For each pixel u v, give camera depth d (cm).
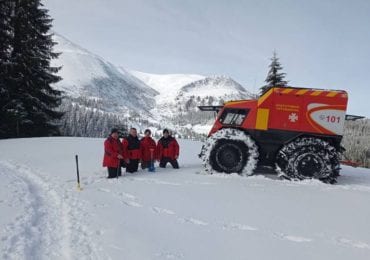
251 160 820
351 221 492
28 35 2064
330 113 804
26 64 2031
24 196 602
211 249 382
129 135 909
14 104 1984
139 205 559
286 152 793
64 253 370
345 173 1012
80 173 860
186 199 597
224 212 525
